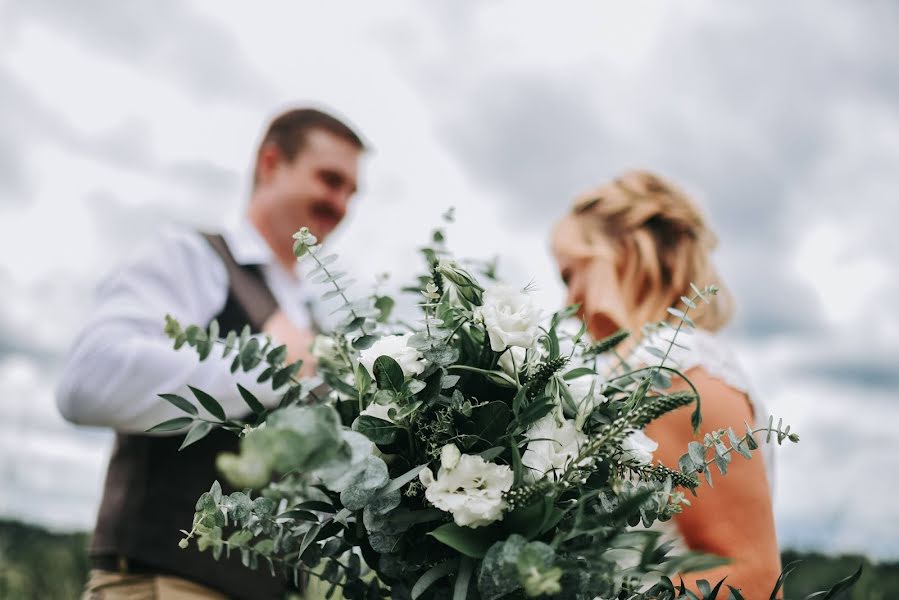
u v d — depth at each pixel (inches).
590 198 59.6
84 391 55.6
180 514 55.6
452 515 30.8
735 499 42.1
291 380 35.2
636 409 32.6
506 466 29.8
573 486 31.1
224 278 65.9
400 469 32.7
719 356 47.0
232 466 21.7
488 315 32.0
